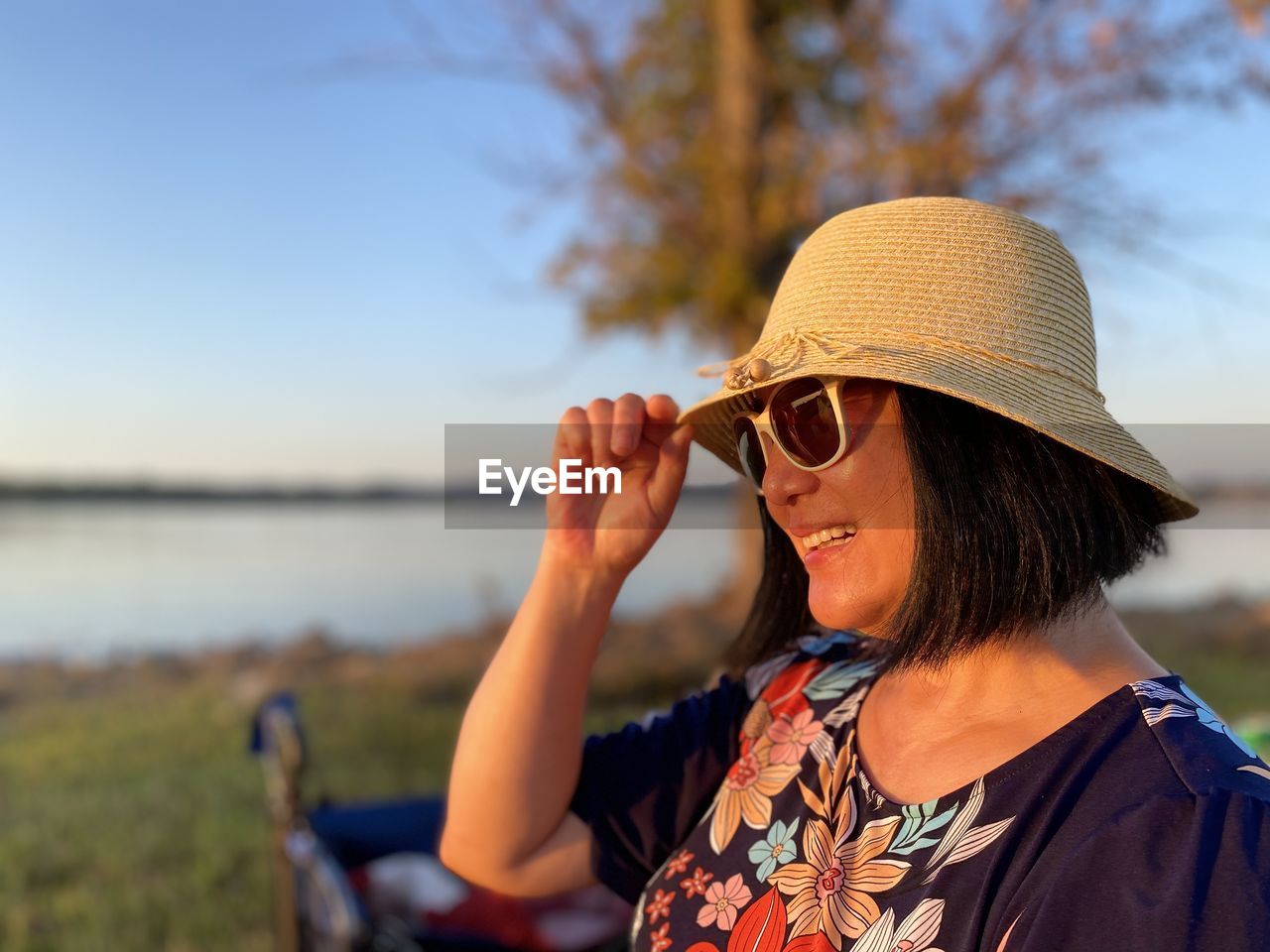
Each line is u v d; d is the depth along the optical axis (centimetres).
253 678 1246
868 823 101
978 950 86
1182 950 69
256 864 532
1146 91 633
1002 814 89
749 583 1037
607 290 857
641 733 143
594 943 279
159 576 3625
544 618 137
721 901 113
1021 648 99
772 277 790
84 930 458
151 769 757
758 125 786
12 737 950
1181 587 1647
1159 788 80
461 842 140
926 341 103
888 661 103
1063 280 108
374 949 271
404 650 1365
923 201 112
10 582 3416
